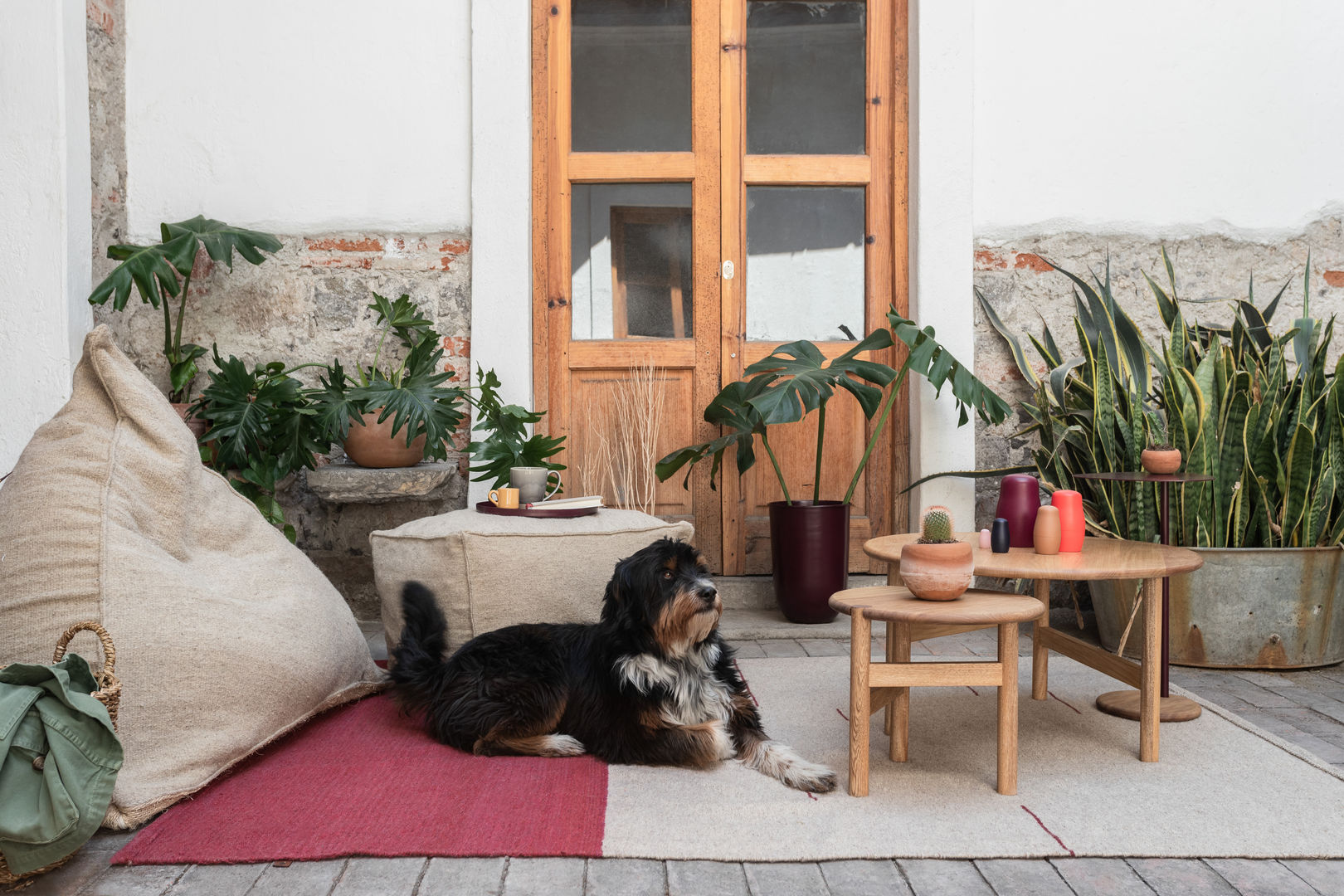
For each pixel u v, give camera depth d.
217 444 3.68
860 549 4.23
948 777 2.28
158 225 4.00
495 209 3.98
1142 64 4.07
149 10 3.95
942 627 2.54
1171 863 1.84
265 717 2.38
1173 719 2.71
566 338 4.20
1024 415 4.12
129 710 2.10
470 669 2.53
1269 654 3.29
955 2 4.00
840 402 4.24
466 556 2.98
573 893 1.71
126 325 3.95
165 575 2.29
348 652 2.84
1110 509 3.50
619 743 2.36
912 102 4.12
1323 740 2.58
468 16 4.00
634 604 2.35
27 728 1.70
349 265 4.04
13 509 2.29
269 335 4.04
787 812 2.06
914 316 4.14
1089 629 3.94
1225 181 4.10
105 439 2.43
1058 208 4.10
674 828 1.97
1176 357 3.61
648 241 4.23
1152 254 4.11
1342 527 3.25
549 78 4.16
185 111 3.98
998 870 1.80
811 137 4.23
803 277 4.26
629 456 4.17
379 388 3.54
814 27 4.21
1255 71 4.08
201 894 1.71
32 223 3.56
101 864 1.84
